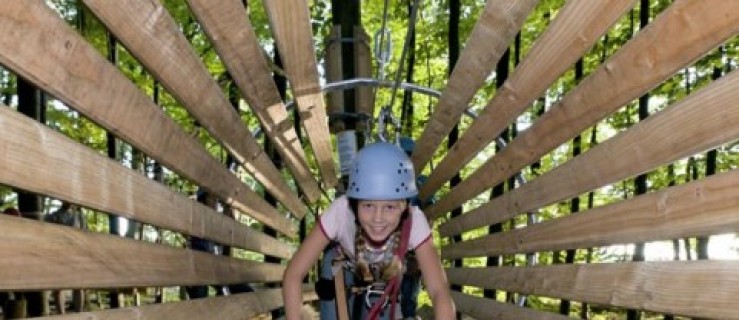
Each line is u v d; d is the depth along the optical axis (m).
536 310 3.96
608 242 2.68
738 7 1.50
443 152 14.29
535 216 4.72
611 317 14.41
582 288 3.05
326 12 13.65
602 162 2.64
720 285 1.83
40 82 1.49
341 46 6.40
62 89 1.60
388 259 2.73
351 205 2.76
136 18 1.89
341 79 6.39
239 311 4.12
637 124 2.26
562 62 2.56
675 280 2.09
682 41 1.80
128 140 2.10
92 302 10.82
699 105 1.82
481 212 5.67
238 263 4.14
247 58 2.86
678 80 11.45
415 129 16.27
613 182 2.60
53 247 1.59
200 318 3.10
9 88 9.00
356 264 2.74
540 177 3.61
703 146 1.84
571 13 2.26
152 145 2.30
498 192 8.61
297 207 7.84
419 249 2.81
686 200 1.99
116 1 1.73
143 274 2.24
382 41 5.05
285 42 2.89
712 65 10.35
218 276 3.49
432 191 6.84
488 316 5.60
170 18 2.07
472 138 4.33
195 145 2.82
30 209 5.27
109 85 1.86
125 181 2.09
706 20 1.65
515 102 3.27
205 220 3.25
